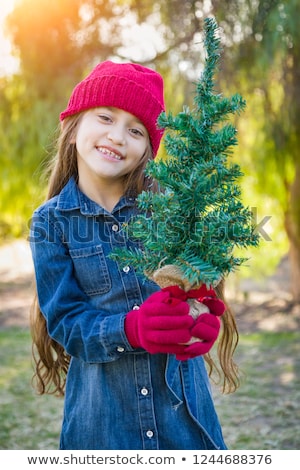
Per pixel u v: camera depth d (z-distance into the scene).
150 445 1.61
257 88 5.79
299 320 6.56
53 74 6.09
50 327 1.60
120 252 1.34
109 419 1.61
